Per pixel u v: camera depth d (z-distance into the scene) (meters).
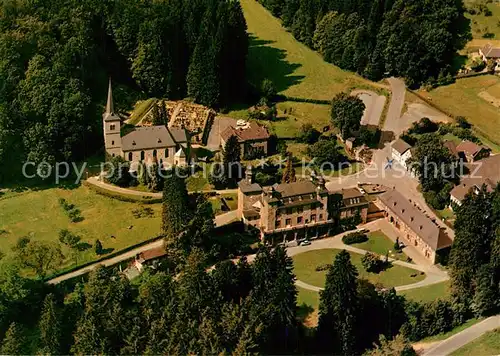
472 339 166.75
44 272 183.75
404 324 165.88
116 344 152.62
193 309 154.88
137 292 172.62
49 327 154.62
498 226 178.12
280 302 156.75
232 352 147.25
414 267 191.12
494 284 171.88
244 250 195.00
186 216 185.25
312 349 160.75
